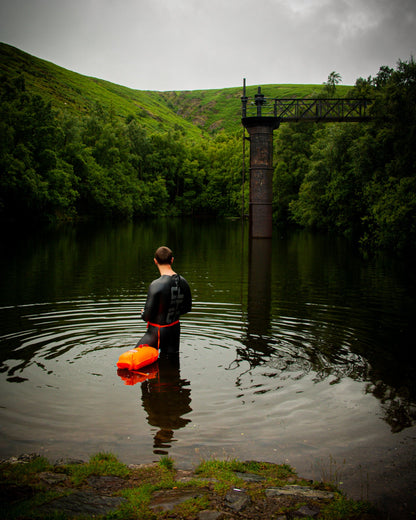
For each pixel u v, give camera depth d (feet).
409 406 16.39
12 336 24.50
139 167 285.43
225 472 11.87
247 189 257.75
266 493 10.89
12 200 144.36
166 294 21.11
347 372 19.81
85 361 20.63
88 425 14.66
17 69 471.62
